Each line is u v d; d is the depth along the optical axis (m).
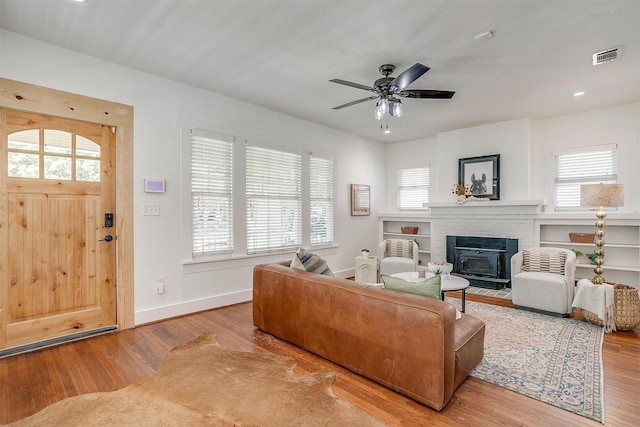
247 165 4.38
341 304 2.42
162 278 3.56
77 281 3.07
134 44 2.86
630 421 1.83
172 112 3.63
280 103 4.36
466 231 5.46
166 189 3.59
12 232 2.74
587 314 3.40
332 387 2.18
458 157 5.63
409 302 2.08
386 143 6.86
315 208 5.38
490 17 2.40
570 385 2.21
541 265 4.07
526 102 4.25
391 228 6.88
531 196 5.02
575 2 2.23
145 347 2.83
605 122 4.52
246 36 2.71
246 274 4.36
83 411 1.90
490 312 3.81
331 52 2.96
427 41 2.75
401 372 2.08
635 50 2.88
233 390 2.13
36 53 2.78
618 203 3.51
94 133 3.16
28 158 2.81
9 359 2.58
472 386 2.21
